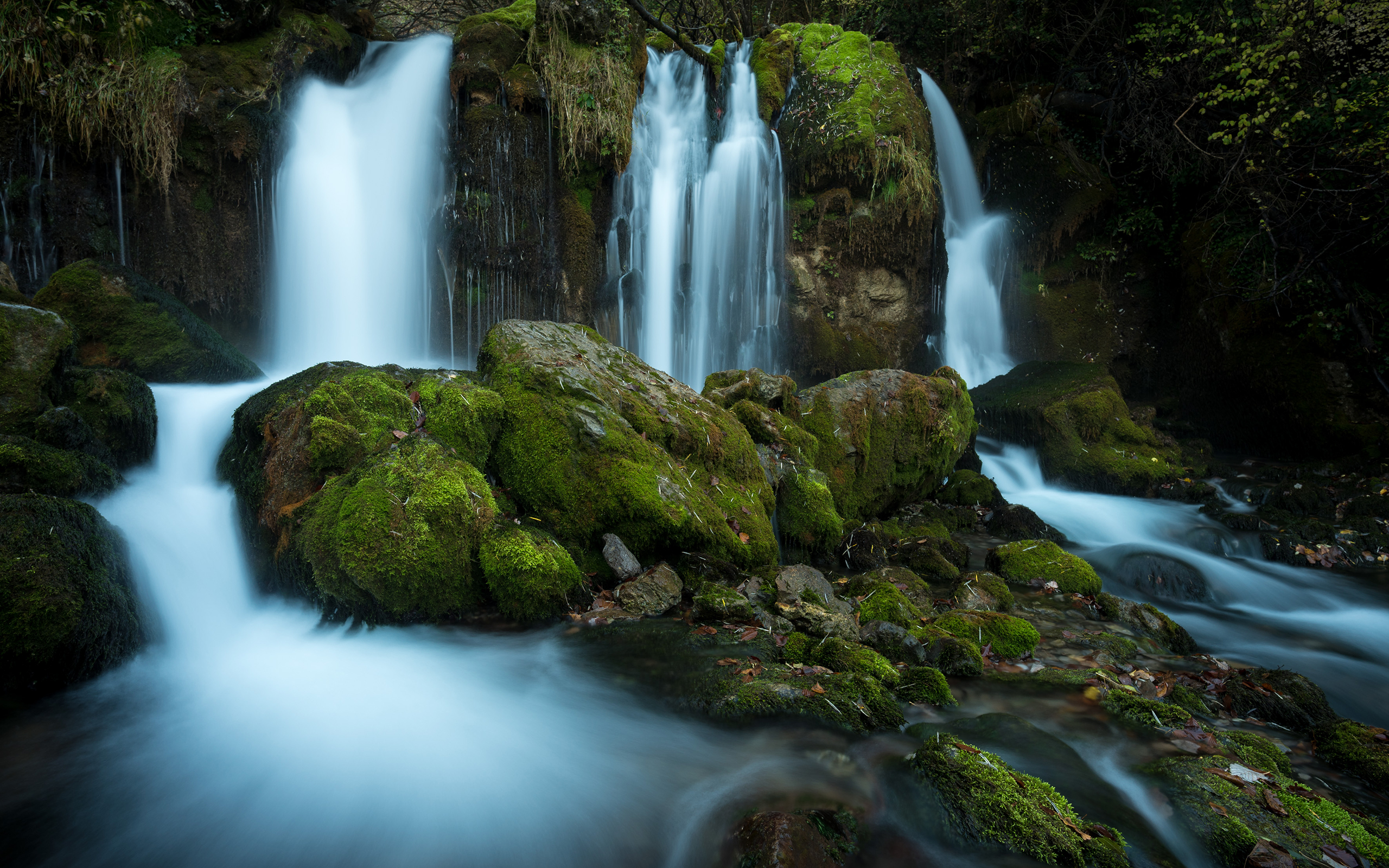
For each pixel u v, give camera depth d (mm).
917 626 4582
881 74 12281
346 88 10539
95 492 4379
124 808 2764
